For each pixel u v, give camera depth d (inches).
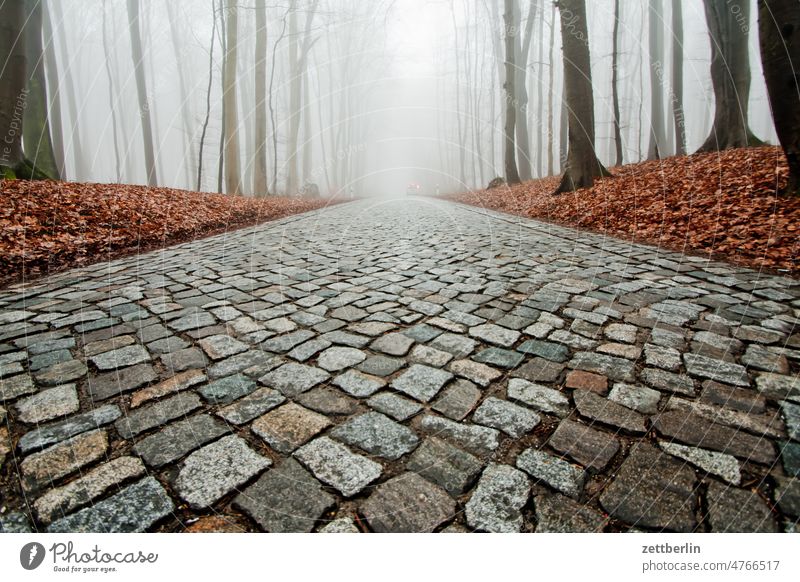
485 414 74.9
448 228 331.9
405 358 97.1
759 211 214.1
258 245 261.6
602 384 83.3
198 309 133.0
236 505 56.8
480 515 55.1
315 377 88.8
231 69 544.1
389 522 54.4
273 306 136.5
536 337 106.5
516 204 467.8
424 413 75.5
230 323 120.4
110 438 69.2
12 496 58.0
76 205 271.7
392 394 81.9
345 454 65.5
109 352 100.9
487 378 87.2
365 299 143.6
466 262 199.0
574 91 392.5
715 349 96.3
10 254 192.1
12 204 241.1
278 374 90.1
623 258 189.9
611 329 109.7
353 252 236.8
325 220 421.7
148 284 163.6
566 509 55.6
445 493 58.3
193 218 339.3
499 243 247.3
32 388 84.3
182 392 83.0
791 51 201.9
